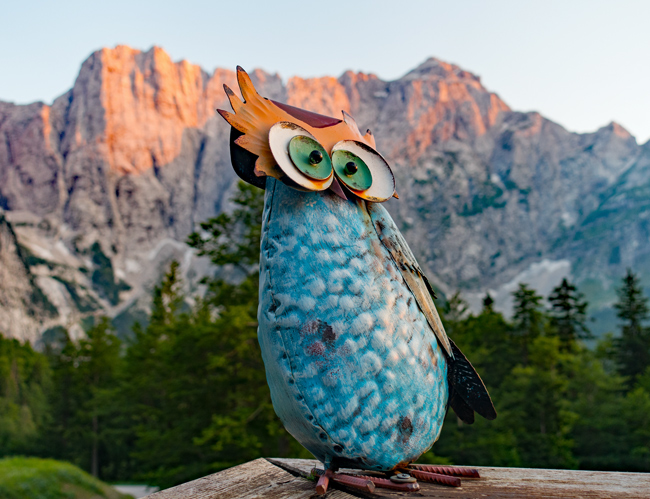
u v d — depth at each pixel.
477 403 0.58
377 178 0.58
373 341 0.53
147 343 6.50
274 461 0.66
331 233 0.55
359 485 0.52
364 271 0.54
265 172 0.54
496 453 4.57
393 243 0.57
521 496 0.51
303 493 0.54
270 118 0.56
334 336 0.53
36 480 2.76
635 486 0.54
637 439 5.51
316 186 0.55
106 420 8.09
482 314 7.61
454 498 0.51
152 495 0.54
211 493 0.54
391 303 0.54
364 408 0.52
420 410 0.54
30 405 9.80
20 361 12.01
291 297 0.54
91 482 3.02
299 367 0.53
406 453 0.54
